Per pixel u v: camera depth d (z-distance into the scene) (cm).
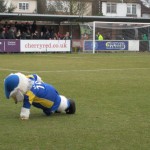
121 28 4762
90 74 2086
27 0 8612
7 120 923
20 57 3500
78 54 4078
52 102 949
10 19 4422
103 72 2206
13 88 885
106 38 4794
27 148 706
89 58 3462
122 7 9150
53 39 4309
